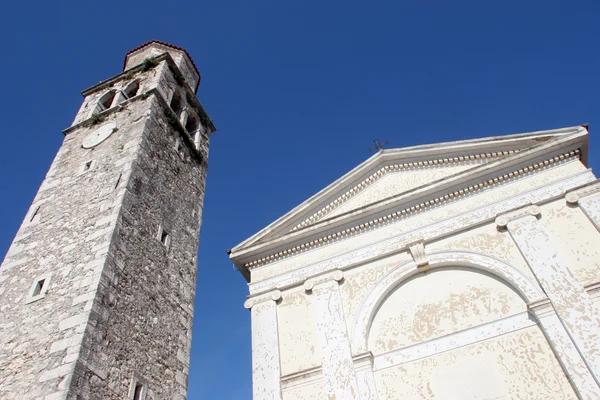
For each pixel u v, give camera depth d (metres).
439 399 10.23
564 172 12.55
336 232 14.17
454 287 11.89
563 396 9.34
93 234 15.92
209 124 28.08
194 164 23.97
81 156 20.92
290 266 14.09
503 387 9.92
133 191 17.77
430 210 13.54
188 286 18.98
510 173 13.13
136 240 16.70
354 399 10.54
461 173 13.39
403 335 11.56
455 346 10.88
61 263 15.52
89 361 12.43
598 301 10.02
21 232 17.91
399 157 15.30
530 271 11.16
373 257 13.09
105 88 25.81
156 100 22.66
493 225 12.41
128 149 19.58
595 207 11.41
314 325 12.31
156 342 15.61
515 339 10.45
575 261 10.84
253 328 12.77
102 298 13.85
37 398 11.59
